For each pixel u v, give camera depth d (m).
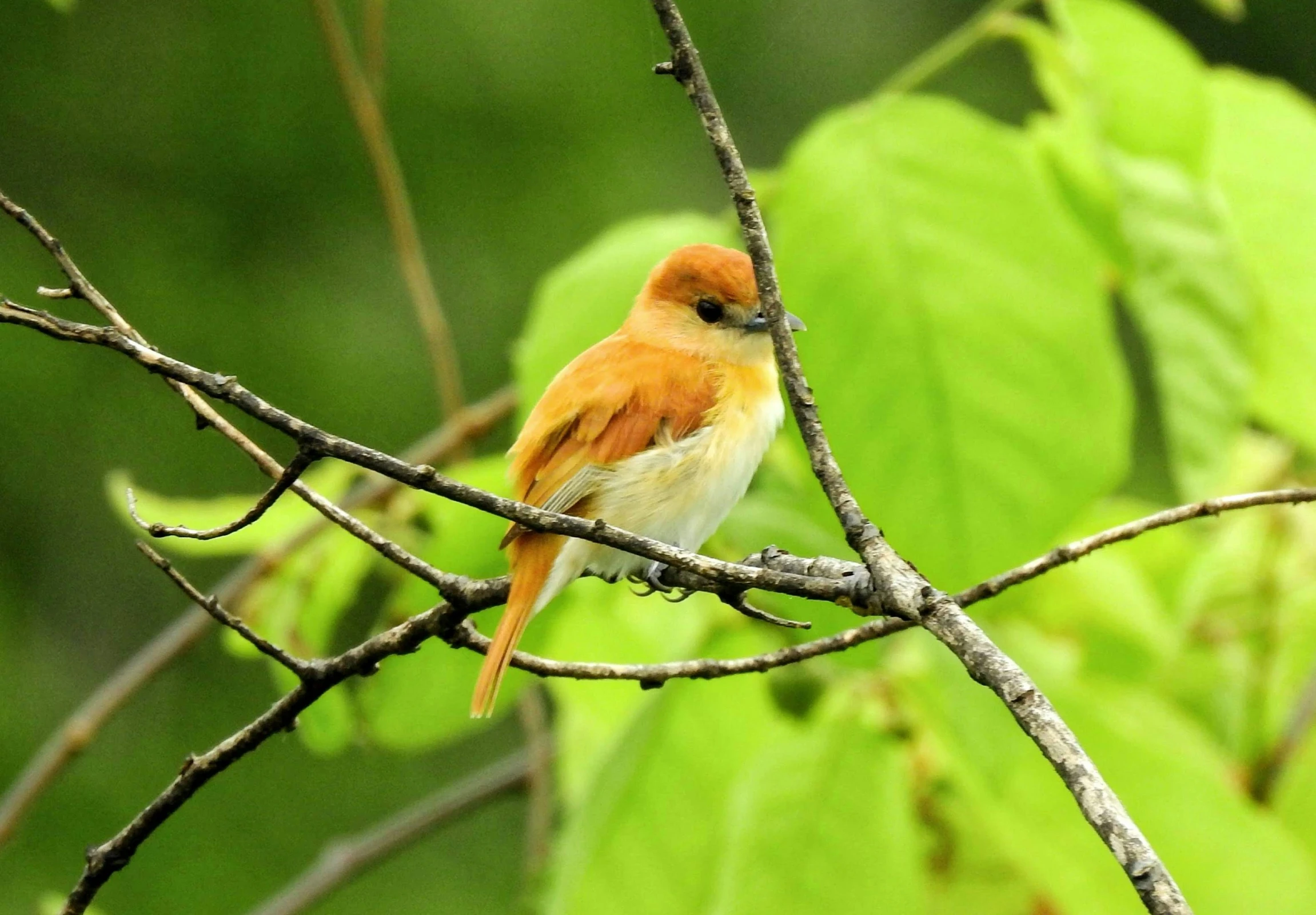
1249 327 8.62
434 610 6.91
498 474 9.76
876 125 8.77
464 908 21.70
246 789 22.56
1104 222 9.61
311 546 10.21
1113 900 9.15
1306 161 9.77
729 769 9.48
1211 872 9.12
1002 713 8.91
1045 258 8.59
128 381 24.27
